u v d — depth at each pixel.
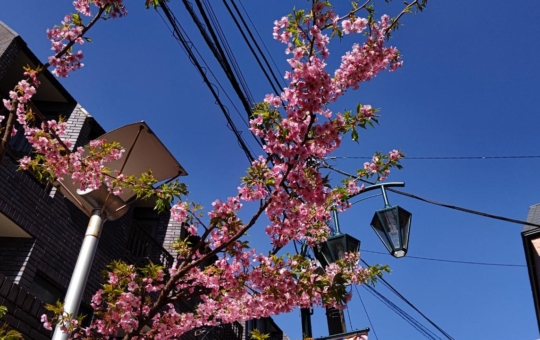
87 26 3.77
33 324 5.89
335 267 5.13
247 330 13.30
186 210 4.04
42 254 6.73
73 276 3.63
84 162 3.96
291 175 3.60
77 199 4.08
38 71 3.67
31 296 5.96
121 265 4.11
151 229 10.87
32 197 6.83
